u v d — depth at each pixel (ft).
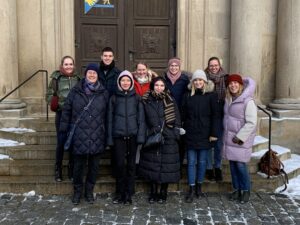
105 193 18.99
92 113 16.79
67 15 26.17
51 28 25.93
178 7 26.94
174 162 17.35
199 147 17.60
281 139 25.23
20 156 20.89
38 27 25.82
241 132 17.03
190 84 17.90
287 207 17.52
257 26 25.14
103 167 20.38
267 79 26.86
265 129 25.18
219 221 15.93
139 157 18.20
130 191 17.65
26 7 25.66
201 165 18.11
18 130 23.27
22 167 19.88
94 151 16.88
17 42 25.50
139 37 27.63
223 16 26.78
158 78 17.24
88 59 27.30
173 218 16.16
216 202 17.94
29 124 23.62
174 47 27.76
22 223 15.60
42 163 20.20
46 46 25.93
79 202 17.69
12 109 24.34
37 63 25.96
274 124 25.13
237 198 18.19
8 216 16.26
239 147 17.38
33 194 18.70
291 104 25.58
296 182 20.58
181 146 18.80
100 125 16.97
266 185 19.52
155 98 17.25
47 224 15.52
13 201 17.89
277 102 26.07
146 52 27.73
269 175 20.06
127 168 17.54
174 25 27.68
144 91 18.19
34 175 19.90
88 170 17.61
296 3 25.09
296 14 25.16
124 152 17.28
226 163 21.03
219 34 26.86
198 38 26.89
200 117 17.52
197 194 18.44
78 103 16.84
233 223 15.76
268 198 18.58
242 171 17.53
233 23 25.81
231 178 19.47
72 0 26.32
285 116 25.43
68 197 18.45
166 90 17.57
